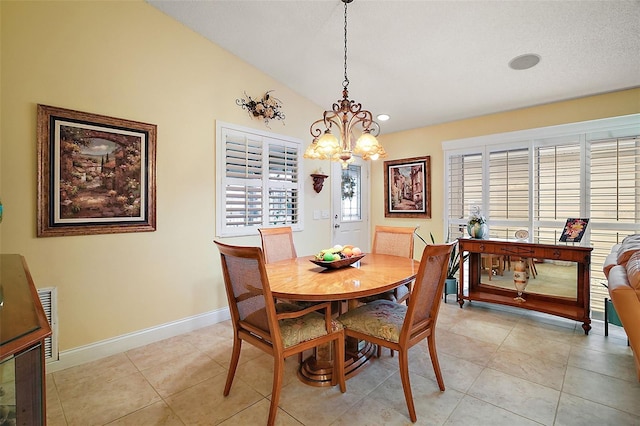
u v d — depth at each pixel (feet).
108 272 7.80
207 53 9.63
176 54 8.94
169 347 8.23
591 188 10.41
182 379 6.70
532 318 10.09
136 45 8.16
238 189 10.50
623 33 7.51
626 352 7.66
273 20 8.50
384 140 15.94
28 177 6.68
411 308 5.37
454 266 12.18
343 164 7.83
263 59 10.41
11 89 6.47
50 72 6.90
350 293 5.44
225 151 10.10
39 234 6.79
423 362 7.32
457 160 13.43
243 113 10.61
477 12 7.36
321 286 5.81
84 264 7.44
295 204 12.49
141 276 8.36
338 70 10.63
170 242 8.89
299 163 12.54
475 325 9.50
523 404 5.71
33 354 2.60
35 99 6.72
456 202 13.47
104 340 7.73
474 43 8.45
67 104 7.12
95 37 7.50
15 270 4.44
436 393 6.10
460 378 6.61
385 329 5.74
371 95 11.84
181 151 9.08
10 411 2.50
